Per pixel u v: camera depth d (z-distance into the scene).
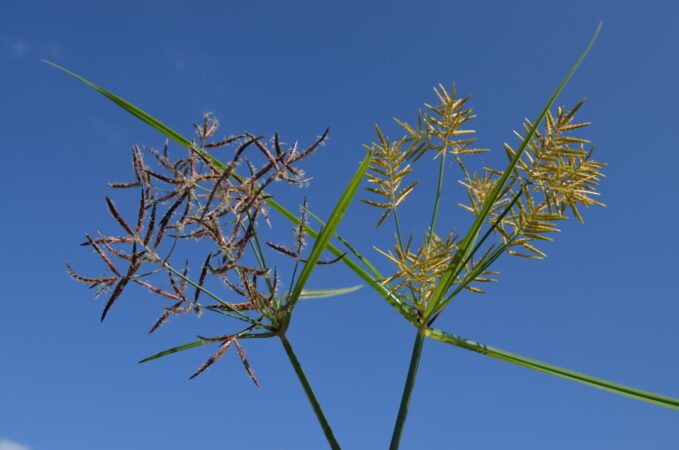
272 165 0.32
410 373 0.37
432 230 0.38
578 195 0.36
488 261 0.37
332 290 0.44
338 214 0.33
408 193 0.39
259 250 0.35
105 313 0.32
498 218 0.36
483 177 0.39
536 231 0.37
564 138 0.36
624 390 0.36
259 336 0.35
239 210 0.33
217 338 0.34
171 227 0.33
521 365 0.37
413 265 0.37
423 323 0.38
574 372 0.37
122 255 0.32
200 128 0.34
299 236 0.34
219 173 0.33
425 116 0.40
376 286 0.38
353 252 0.39
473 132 0.40
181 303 0.34
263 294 0.34
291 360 0.35
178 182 0.33
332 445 0.35
